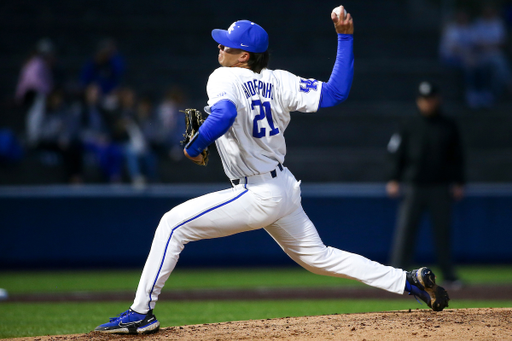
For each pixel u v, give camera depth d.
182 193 37.50
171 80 51.84
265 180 12.66
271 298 25.58
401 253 29.06
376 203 38.25
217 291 27.84
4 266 35.97
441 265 28.69
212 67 52.72
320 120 49.00
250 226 12.88
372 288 29.09
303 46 55.88
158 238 12.85
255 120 12.45
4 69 49.91
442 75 52.97
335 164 45.75
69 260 36.53
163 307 22.48
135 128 39.53
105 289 28.27
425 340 11.88
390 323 13.42
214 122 11.58
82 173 39.88
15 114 44.97
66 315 20.44
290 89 12.91
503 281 30.72
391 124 49.25
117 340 12.66
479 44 50.12
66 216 36.47
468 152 46.69
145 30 55.53
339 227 38.03
